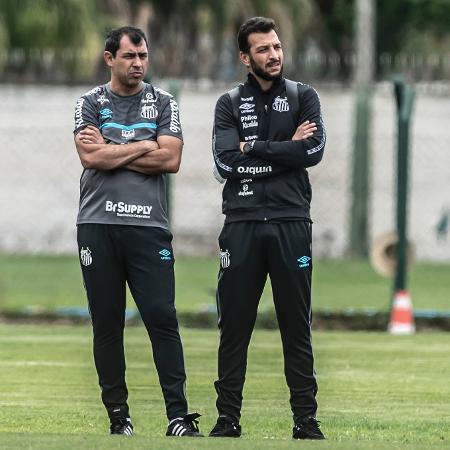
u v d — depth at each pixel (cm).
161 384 3070
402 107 5784
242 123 3038
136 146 3045
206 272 8262
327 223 9688
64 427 3312
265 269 3048
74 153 9819
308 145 2994
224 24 12525
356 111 8912
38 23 11062
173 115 3106
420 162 9638
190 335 5366
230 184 3045
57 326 5781
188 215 9675
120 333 3109
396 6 13475
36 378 4166
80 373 4278
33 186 9838
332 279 8006
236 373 3073
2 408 3616
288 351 3053
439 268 8956
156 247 3061
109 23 11694
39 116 9831
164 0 12575
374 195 9706
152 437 2897
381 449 2716
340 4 13800
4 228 9875
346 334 5569
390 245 5831
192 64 9762
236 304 3044
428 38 13825
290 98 3030
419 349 5000
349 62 9606
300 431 3031
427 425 3394
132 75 3077
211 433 3062
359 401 3809
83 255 3075
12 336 5297
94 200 3066
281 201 3014
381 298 6975
